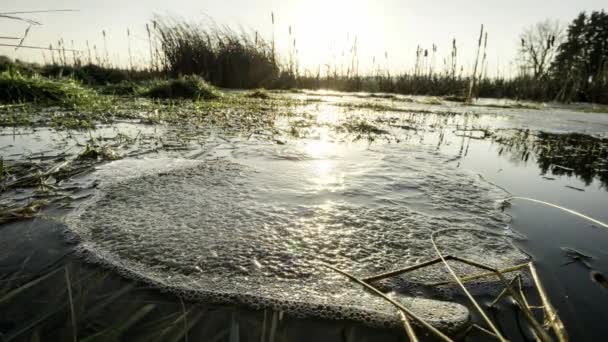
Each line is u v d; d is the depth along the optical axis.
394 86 16.38
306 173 2.02
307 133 3.47
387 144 3.04
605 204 1.73
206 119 4.27
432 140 3.42
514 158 2.79
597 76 14.83
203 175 1.90
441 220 1.45
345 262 1.12
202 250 1.14
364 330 0.83
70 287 0.92
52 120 3.63
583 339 0.80
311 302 0.92
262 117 4.65
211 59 12.39
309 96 10.48
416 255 1.18
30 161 2.11
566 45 28.95
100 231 1.24
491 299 0.95
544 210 1.61
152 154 2.39
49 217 1.33
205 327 0.81
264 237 1.24
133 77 11.48
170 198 1.57
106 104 5.25
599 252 1.21
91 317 0.82
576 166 2.61
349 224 1.37
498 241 1.28
